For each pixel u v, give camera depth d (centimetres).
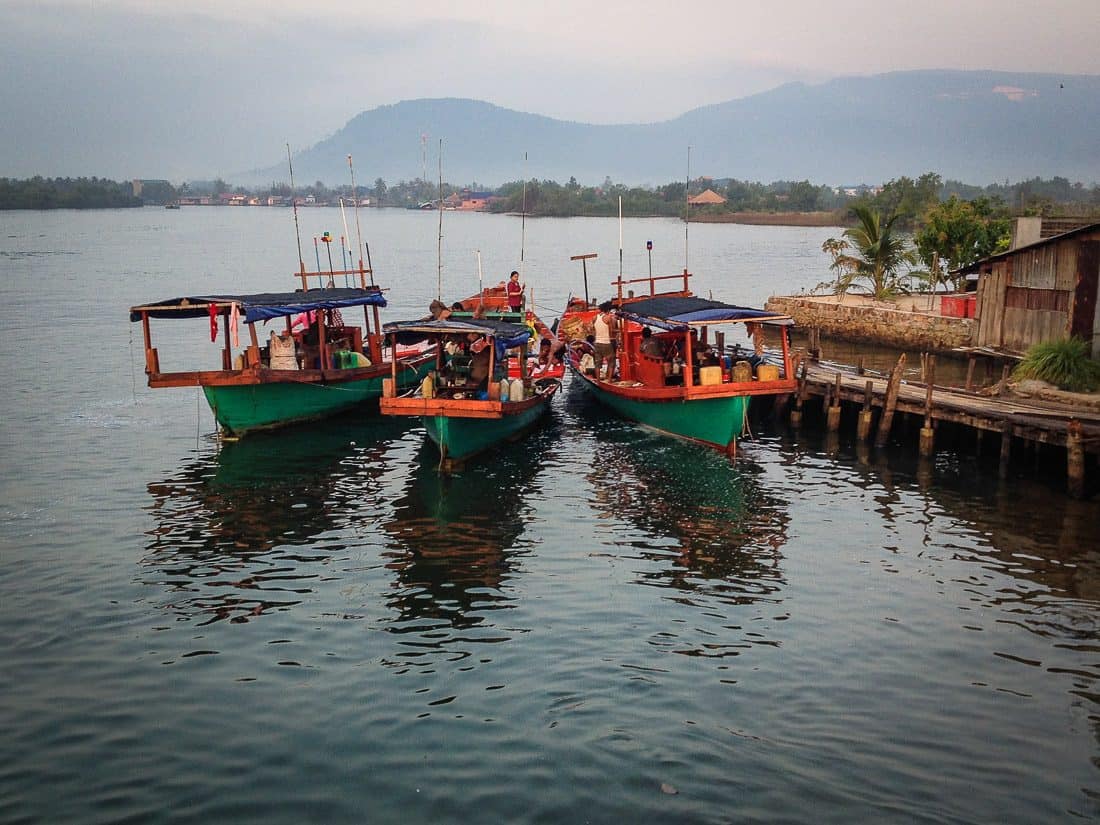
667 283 6800
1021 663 1241
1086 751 1045
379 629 1360
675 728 1093
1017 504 1886
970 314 3403
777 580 1530
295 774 1012
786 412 2697
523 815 942
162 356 3734
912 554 1633
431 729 1095
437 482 2089
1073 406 2183
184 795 976
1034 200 4941
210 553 1656
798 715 1120
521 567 1598
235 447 2367
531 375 2703
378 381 2744
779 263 8488
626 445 2411
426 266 8719
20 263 8831
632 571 1577
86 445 2364
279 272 8025
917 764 1023
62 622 1378
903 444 2377
